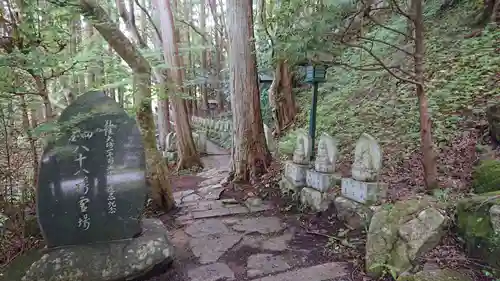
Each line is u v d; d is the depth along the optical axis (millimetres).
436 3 8102
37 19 2689
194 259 3111
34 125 2865
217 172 7738
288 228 3848
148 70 4398
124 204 2979
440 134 4344
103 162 2957
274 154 7023
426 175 3260
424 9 8281
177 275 2799
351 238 3215
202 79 14648
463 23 6629
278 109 8898
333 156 4117
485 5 6219
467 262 2383
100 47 3523
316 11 3123
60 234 2793
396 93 6168
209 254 3207
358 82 7723
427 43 6746
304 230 3727
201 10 15805
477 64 5246
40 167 2752
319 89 8805
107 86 3812
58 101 3629
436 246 2580
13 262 2648
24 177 3207
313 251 3160
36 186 2770
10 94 2686
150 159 4582
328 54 3254
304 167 4602
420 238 2498
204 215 4438
